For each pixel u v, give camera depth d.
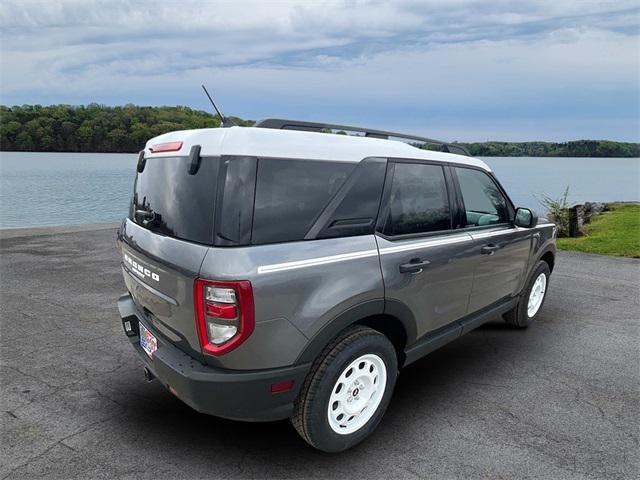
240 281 2.05
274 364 2.23
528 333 4.70
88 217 18.48
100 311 5.11
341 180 2.53
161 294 2.46
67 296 5.68
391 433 2.85
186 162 2.36
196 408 2.30
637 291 6.37
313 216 2.38
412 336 2.95
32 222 17.05
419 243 2.91
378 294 2.56
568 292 6.30
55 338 4.32
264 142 2.25
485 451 2.66
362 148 2.68
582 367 3.88
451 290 3.23
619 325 4.95
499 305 4.08
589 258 8.80
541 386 3.52
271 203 2.23
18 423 2.88
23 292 5.84
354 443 2.61
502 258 3.85
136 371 3.65
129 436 2.76
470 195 3.58
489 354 4.16
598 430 2.90
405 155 2.94
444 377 3.68
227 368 2.20
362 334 2.52
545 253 4.77
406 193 2.91
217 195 2.16
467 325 3.55
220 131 2.24
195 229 2.25
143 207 2.84
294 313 2.22
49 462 2.49
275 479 2.40
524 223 4.05
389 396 2.77
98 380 3.49
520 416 3.07
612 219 13.84
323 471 2.47
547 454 2.64
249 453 2.62
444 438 2.80
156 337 2.62
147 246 2.59
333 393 2.44
